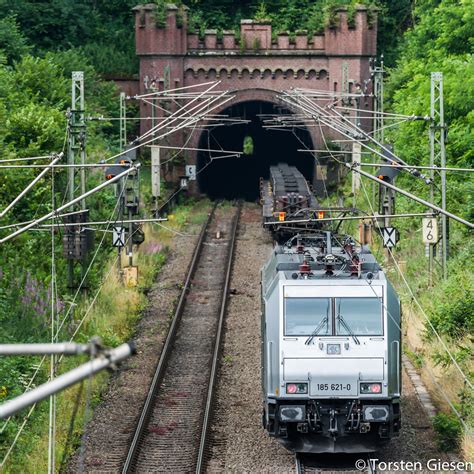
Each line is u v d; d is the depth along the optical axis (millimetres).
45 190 93562
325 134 156125
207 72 158875
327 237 54719
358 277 51562
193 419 59156
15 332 72688
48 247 90000
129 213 93938
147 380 67250
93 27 186500
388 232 92562
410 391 62719
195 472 49594
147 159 156125
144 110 158875
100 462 51812
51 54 154125
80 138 83750
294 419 49531
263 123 194375
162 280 101312
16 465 51094
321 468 49875
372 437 50594
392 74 159750
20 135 103250
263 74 158625
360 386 49688
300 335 50125
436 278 87438
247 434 55594
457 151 107750
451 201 104938
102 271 92812
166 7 157125
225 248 120625
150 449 54000
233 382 66312
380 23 195500
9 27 149000
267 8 198125
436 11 121438
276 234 117125
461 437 52500
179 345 77250
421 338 71125
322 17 172500
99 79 161000
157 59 158125
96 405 61344
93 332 76438
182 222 136625
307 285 50969
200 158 171500
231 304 91250
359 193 135000
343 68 151500
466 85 105875
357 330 50250
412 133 114500
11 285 79688
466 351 63250
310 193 125438
